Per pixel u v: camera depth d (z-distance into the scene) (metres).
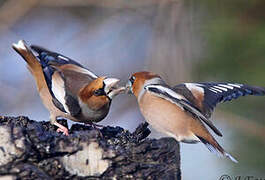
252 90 10.09
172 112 9.80
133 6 15.91
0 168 7.54
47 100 10.38
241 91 10.13
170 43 14.52
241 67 13.20
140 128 9.68
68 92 10.18
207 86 10.41
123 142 9.27
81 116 10.20
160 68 14.57
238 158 12.87
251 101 13.34
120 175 8.04
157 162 8.35
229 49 13.34
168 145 8.49
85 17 16.88
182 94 10.16
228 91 10.20
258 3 13.27
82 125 10.34
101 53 16.17
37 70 10.55
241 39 13.23
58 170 7.84
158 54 14.64
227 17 13.56
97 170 8.00
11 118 9.36
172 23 14.58
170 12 14.71
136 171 8.12
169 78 14.32
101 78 10.11
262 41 13.03
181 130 9.83
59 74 10.43
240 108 13.42
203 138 9.73
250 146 12.95
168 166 8.40
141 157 8.31
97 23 16.53
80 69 10.99
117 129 10.12
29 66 10.62
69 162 7.91
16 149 7.61
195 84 10.51
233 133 13.30
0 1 16.53
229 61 13.32
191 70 14.04
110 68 16.06
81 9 16.84
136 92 10.44
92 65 16.03
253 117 13.36
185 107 9.52
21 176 7.52
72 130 10.14
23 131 7.79
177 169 8.54
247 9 13.39
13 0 16.48
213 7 13.86
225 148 12.98
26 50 10.55
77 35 16.44
